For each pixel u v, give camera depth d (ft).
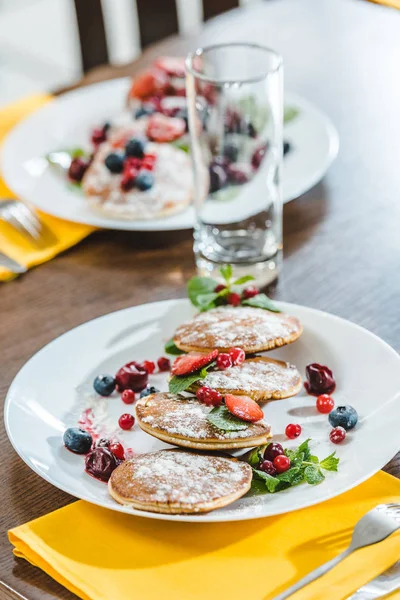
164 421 2.42
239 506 2.28
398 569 2.17
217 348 2.62
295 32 4.49
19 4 9.71
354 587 2.13
